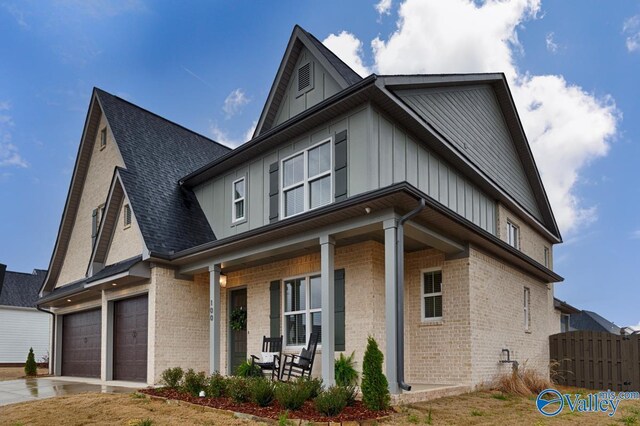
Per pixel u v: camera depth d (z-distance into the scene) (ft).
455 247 33.76
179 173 51.75
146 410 26.48
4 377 54.70
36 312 98.63
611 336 47.32
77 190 58.23
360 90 32.76
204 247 37.22
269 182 41.06
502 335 38.47
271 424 22.34
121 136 50.37
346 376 30.35
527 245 54.75
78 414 25.80
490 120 50.57
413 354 35.94
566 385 48.49
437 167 39.65
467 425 22.61
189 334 42.09
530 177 58.08
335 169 34.86
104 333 46.09
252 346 40.42
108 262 48.60
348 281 33.94
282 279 39.04
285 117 43.11
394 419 22.97
